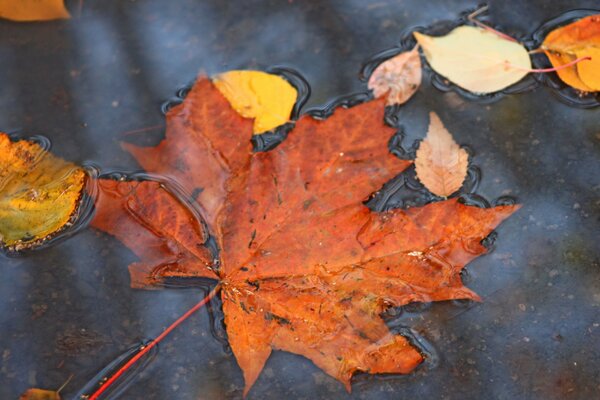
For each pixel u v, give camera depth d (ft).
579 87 1.76
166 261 1.69
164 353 1.68
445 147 1.73
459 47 1.78
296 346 1.65
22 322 1.70
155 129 1.78
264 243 1.68
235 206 1.69
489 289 1.69
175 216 1.70
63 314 1.70
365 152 1.70
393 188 1.73
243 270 1.67
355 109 1.71
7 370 1.68
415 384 1.66
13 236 1.72
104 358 1.68
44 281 1.71
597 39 1.77
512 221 1.71
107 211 1.71
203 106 1.74
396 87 1.78
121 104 1.80
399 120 1.77
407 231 1.67
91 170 1.75
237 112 1.74
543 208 1.72
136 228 1.70
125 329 1.69
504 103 1.77
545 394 1.65
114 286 1.71
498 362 1.66
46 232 1.72
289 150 1.70
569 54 1.77
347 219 1.67
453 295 1.66
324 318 1.65
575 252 1.70
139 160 1.75
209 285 1.70
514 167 1.74
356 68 1.80
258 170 1.70
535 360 1.66
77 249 1.72
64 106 1.80
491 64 1.77
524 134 1.75
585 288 1.68
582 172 1.73
